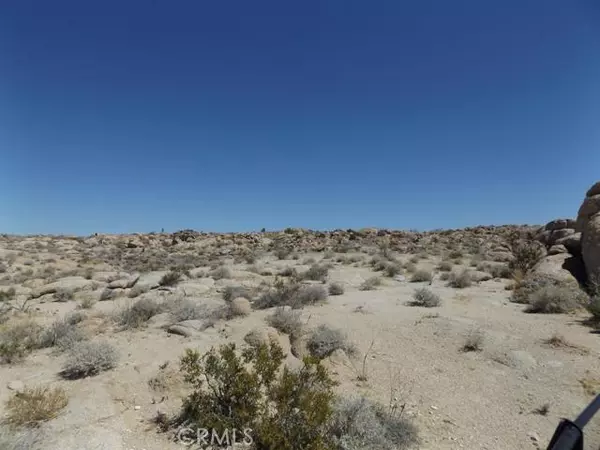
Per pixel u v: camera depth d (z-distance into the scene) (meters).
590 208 18.88
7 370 8.85
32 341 10.66
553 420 6.75
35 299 18.48
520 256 22.70
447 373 8.68
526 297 14.89
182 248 50.91
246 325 11.35
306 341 9.95
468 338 10.31
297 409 5.91
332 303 14.88
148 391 7.46
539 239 25.39
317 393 5.95
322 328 10.35
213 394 6.77
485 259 28.88
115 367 8.61
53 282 22.94
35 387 7.75
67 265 34.78
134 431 6.27
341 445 5.73
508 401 7.46
